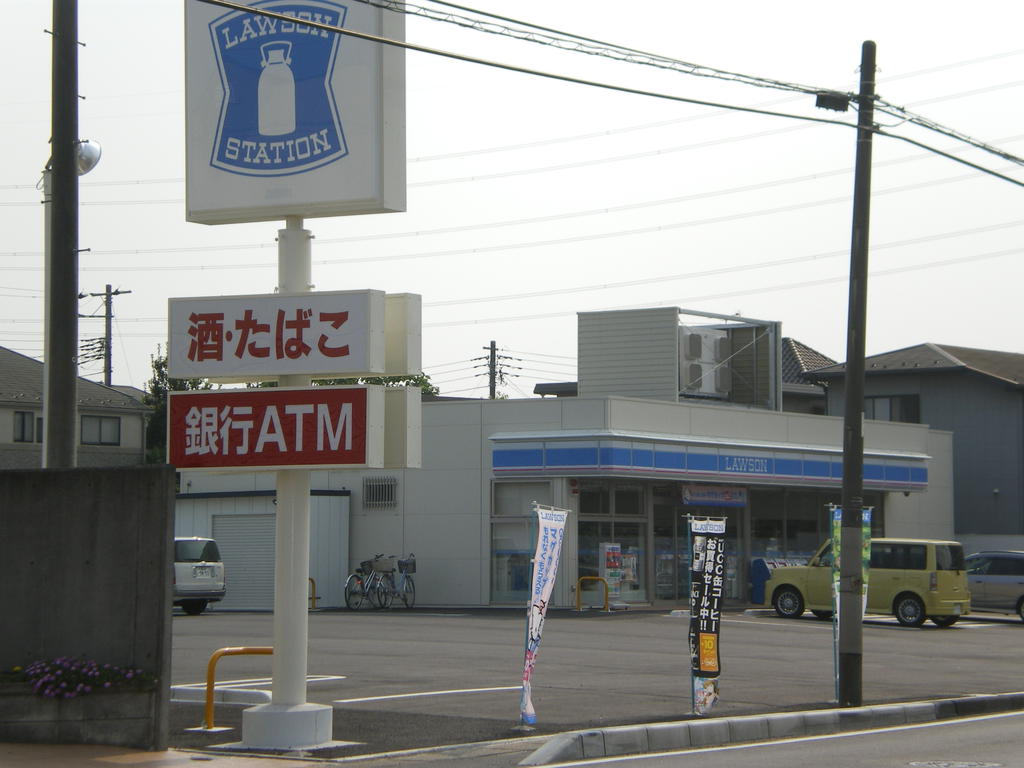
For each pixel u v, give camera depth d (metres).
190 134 13.85
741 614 33.91
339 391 12.77
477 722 14.14
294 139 13.45
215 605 37.81
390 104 13.34
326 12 13.46
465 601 34.59
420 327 13.24
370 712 14.95
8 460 50.81
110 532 12.60
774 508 38.72
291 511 13.06
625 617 30.81
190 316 13.30
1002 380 46.91
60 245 13.55
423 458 35.56
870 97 17.75
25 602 12.71
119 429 54.31
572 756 12.48
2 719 12.41
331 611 34.31
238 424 13.03
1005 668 21.42
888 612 31.45
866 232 17.75
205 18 13.88
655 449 33.56
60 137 13.63
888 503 42.88
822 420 39.69
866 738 14.19
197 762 11.73
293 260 13.48
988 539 44.06
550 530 13.99
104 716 12.30
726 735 14.00
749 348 40.22
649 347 37.75
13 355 55.28
